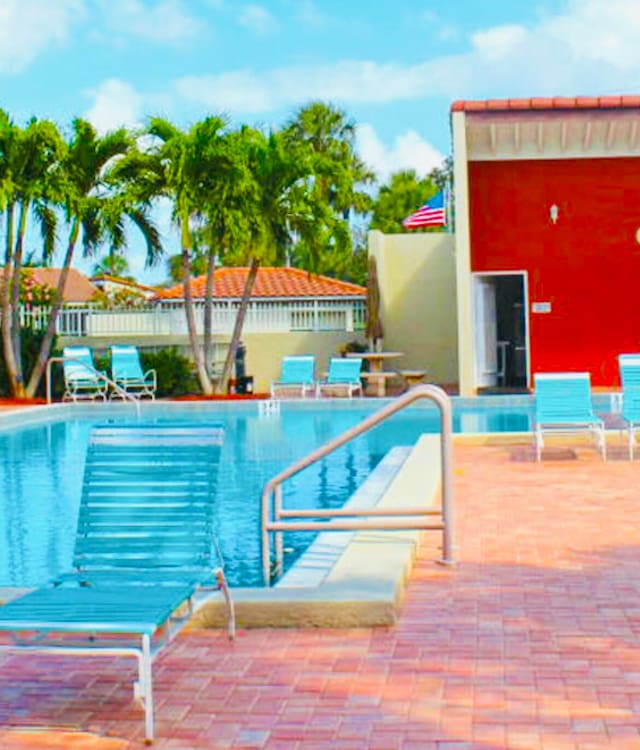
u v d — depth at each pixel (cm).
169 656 514
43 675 498
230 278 3212
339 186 2362
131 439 555
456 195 2008
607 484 1020
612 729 410
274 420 1875
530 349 2197
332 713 436
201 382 2267
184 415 2008
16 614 432
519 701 442
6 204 2136
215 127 2133
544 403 1216
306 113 4656
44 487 1199
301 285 3097
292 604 558
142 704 448
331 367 2153
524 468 1151
